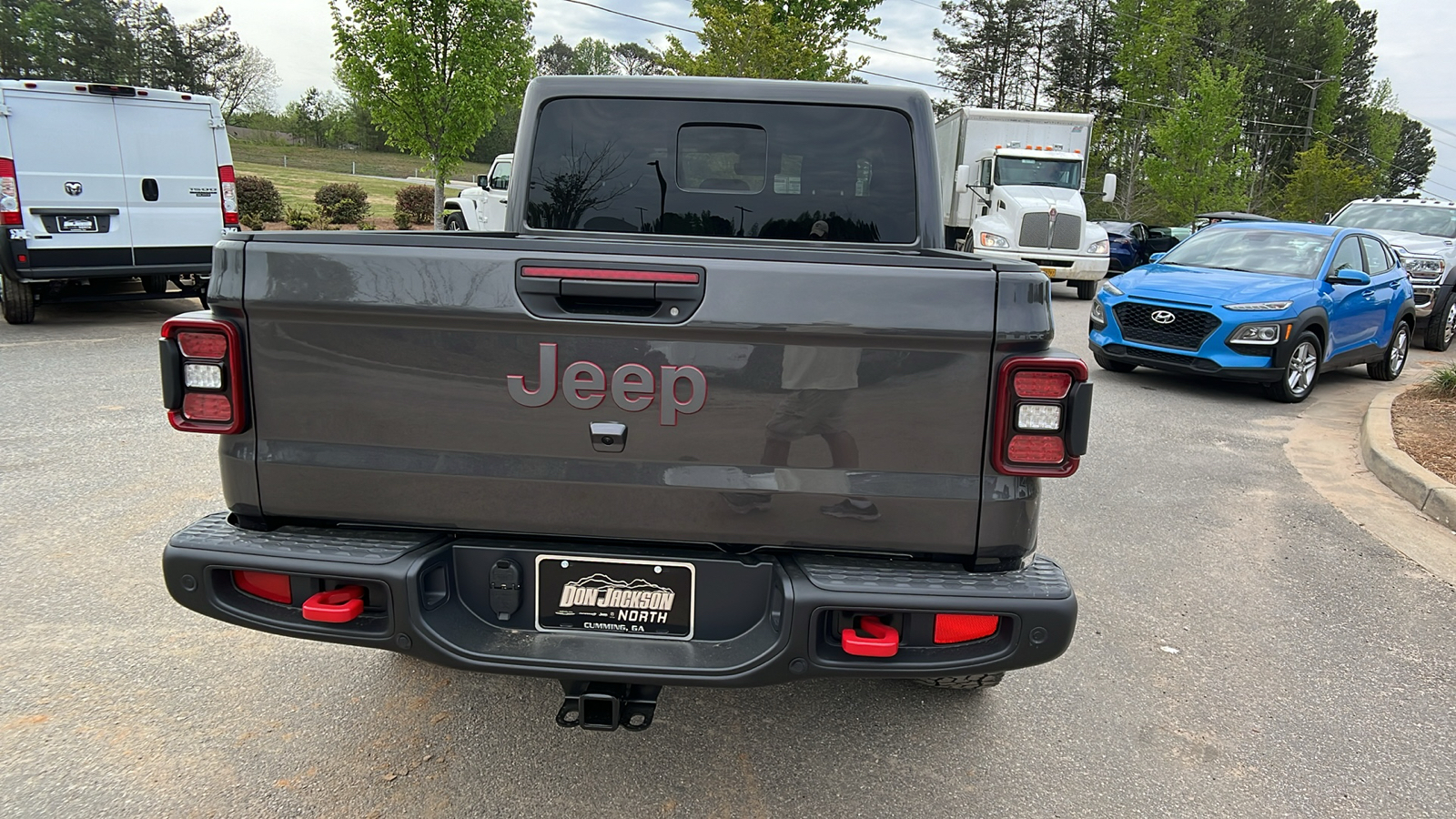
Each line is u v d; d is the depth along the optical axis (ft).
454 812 8.60
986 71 209.36
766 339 7.45
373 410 7.80
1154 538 17.12
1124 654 12.37
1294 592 14.75
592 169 12.27
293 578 7.87
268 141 265.13
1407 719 10.94
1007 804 9.04
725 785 9.17
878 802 8.99
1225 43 206.90
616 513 7.79
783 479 7.64
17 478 17.48
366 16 58.23
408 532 8.23
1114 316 32.17
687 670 7.57
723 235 12.34
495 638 7.95
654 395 7.57
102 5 259.60
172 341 7.80
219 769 9.11
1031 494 7.76
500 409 7.69
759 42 63.93
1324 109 233.55
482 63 58.75
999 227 58.85
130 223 33.55
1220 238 34.88
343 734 9.80
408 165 232.53
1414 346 47.98
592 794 8.96
